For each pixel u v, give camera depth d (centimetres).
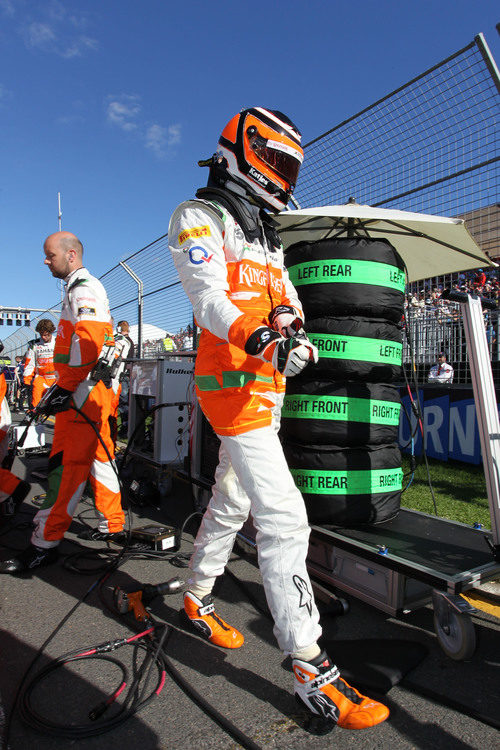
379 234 318
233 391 162
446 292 200
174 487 480
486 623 225
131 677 176
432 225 272
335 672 152
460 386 551
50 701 163
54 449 277
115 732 150
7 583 256
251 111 172
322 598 233
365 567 224
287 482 159
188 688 169
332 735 150
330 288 238
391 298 245
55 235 279
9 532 344
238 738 146
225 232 169
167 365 426
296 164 182
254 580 265
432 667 188
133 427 480
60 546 313
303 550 156
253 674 180
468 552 212
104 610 227
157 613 228
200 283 155
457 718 159
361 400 239
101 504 308
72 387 265
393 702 166
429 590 223
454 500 409
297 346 132
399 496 261
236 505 193
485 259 301
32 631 207
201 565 198
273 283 183
